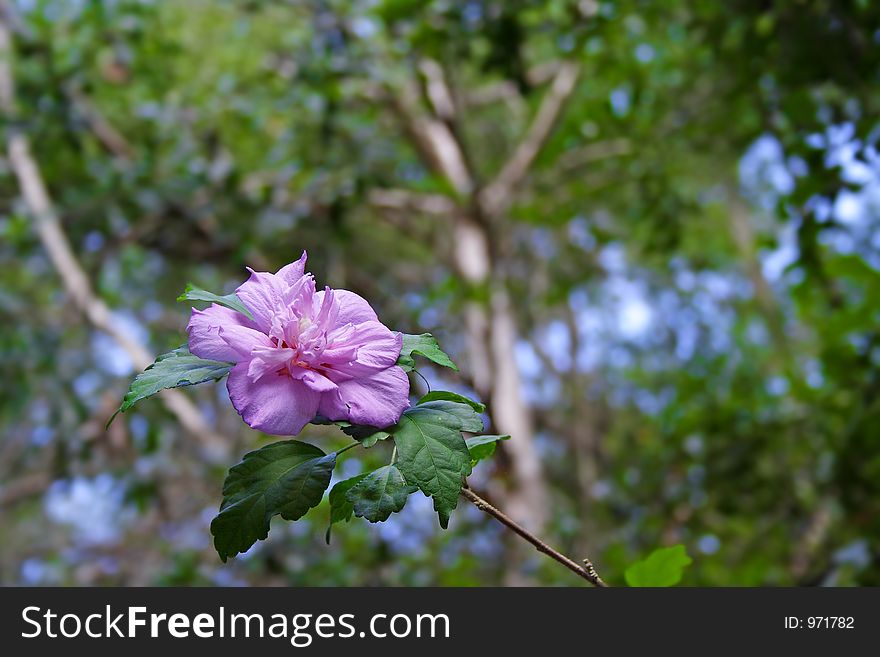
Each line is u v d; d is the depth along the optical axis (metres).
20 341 7.50
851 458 5.12
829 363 5.10
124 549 8.22
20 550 10.30
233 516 1.13
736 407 6.69
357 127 8.20
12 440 8.45
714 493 6.59
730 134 6.86
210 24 8.40
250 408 1.15
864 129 4.22
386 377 1.18
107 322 6.93
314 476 1.15
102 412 7.00
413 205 9.59
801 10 4.41
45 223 7.27
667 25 6.66
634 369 11.95
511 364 8.70
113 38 7.65
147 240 7.79
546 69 8.99
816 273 4.74
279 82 7.93
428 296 7.32
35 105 7.33
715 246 11.87
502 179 9.23
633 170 8.04
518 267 11.75
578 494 9.97
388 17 5.43
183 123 8.16
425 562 5.74
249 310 1.19
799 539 6.26
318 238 7.79
